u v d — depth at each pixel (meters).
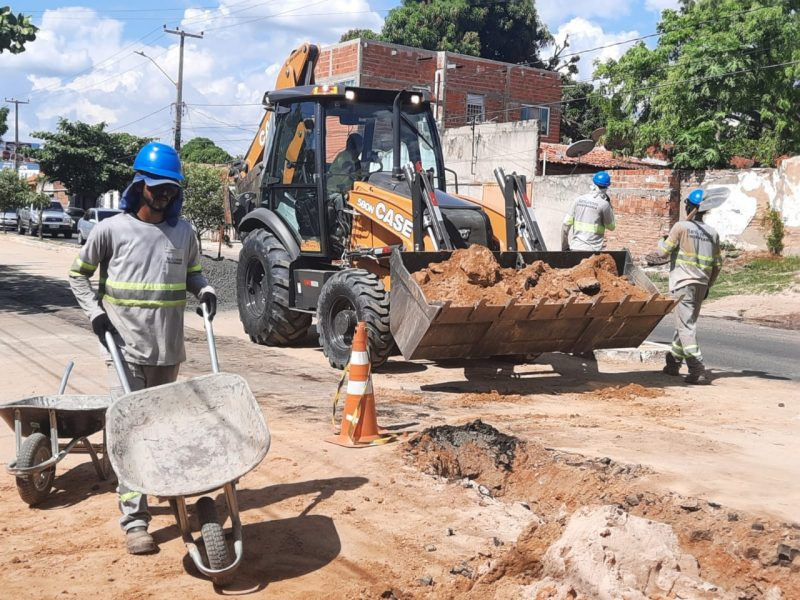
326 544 4.75
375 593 4.10
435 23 48.22
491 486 6.02
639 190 25.83
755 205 23.77
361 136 11.04
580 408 8.14
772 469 5.94
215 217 30.48
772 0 26.55
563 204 28.08
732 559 4.48
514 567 4.32
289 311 11.31
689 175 25.22
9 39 15.73
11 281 19.45
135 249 4.93
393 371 9.97
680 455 6.30
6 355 10.46
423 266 8.76
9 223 50.28
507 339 8.58
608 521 4.28
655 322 9.25
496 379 9.59
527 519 5.19
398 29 48.25
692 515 4.93
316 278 10.88
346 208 10.57
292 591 4.17
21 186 48.06
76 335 12.07
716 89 26.23
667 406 8.34
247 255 11.93
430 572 4.41
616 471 5.73
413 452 6.31
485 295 8.36
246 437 4.44
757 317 17.31
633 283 9.64
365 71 35.28
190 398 4.51
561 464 5.90
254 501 5.38
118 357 4.75
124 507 4.66
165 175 4.89
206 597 4.09
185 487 4.12
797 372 11.02
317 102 10.88
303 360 10.69
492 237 10.04
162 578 4.30
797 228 22.84
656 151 29.31
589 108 47.94
